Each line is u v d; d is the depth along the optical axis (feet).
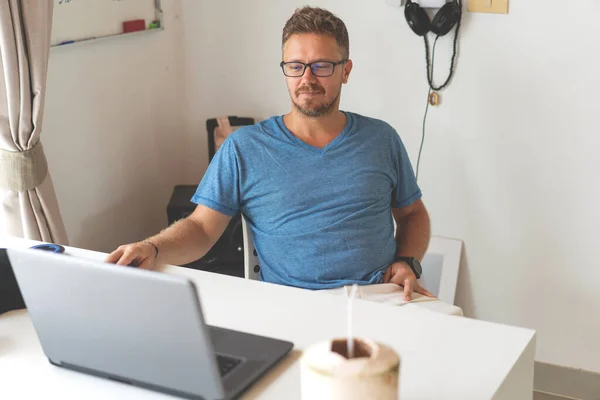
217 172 6.92
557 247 8.95
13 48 6.87
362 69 9.39
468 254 9.42
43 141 8.32
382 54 9.24
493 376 4.15
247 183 6.89
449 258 9.40
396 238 7.54
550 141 8.69
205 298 5.20
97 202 9.30
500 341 4.55
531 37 8.46
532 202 8.96
